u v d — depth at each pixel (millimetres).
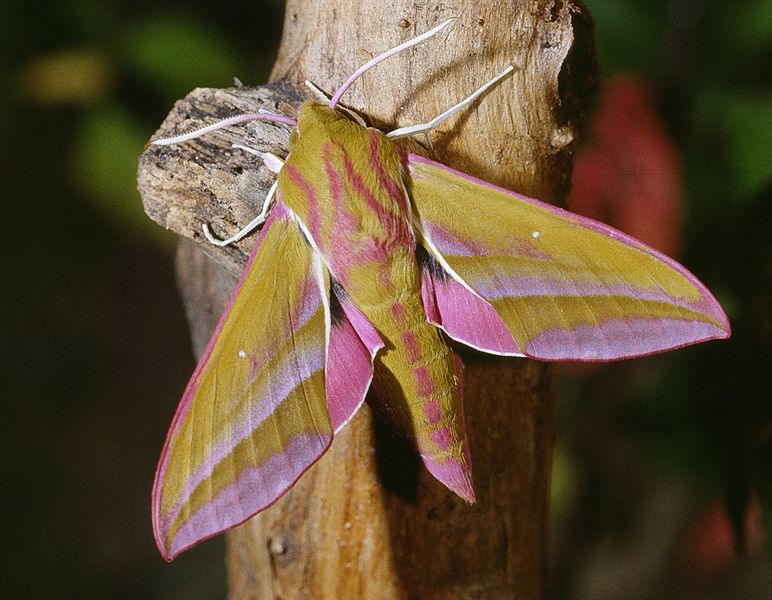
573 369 311
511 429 249
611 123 293
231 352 229
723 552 352
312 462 229
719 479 305
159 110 378
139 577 419
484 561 253
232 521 227
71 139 442
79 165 379
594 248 231
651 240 291
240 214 242
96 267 462
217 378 228
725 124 298
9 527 415
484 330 233
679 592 380
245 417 229
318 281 232
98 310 457
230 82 376
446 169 234
